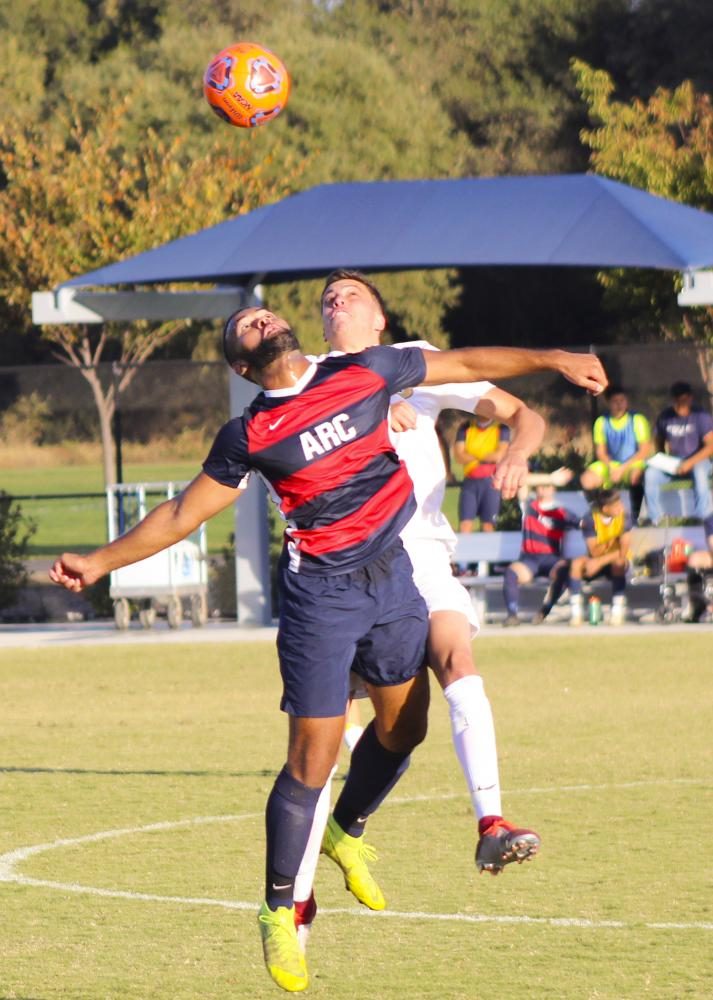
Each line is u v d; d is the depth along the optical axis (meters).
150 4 159.38
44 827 25.22
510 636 49.16
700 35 143.75
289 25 150.12
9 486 120.50
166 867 22.47
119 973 17.38
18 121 128.88
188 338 134.75
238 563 54.25
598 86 91.06
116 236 90.00
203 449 137.12
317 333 134.25
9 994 16.59
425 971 17.17
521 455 16.12
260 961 17.81
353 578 15.47
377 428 15.43
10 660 48.03
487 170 154.12
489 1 162.25
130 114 131.62
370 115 145.25
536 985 16.50
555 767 29.38
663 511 51.69
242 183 99.00
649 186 85.25
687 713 35.56
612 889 20.62
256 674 43.53
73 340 94.31
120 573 53.22
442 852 22.98
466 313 153.38
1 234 90.56
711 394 82.94
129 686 41.97
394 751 16.91
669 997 15.97
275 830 15.49
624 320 106.19
